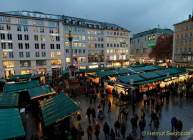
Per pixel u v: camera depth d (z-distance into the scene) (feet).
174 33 209.15
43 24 185.26
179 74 117.91
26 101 85.76
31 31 178.19
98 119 67.15
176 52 207.62
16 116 47.91
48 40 190.19
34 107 77.51
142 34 355.36
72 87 114.62
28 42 177.17
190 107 76.43
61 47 200.03
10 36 166.91
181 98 88.84
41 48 186.09
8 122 44.19
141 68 141.18
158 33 315.37
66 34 205.98
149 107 77.61
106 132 52.39
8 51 166.71
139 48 366.43
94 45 234.58
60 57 200.44
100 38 240.94
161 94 88.43
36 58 183.32
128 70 135.03
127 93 88.79
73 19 230.48
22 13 189.67
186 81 113.19
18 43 171.53
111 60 253.24
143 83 93.91
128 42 273.95
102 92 97.55
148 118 66.44
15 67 171.63
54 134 53.26
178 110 73.26
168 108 75.82
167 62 244.83
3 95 73.67
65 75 147.64
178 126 54.13
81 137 54.95
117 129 57.26
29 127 63.26
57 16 215.92
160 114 69.31
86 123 64.23
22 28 172.86
